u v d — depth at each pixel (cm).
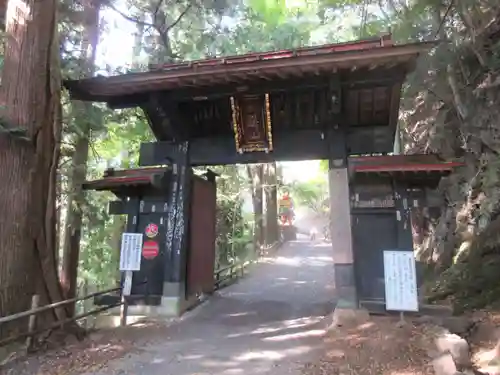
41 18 752
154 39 1461
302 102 947
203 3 1400
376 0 1334
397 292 779
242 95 912
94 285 1744
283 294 1266
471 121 1099
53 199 774
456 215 1210
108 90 884
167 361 633
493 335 711
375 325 762
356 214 872
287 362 618
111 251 1753
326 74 820
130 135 1575
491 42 976
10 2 757
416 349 623
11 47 741
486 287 958
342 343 695
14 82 725
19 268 687
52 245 761
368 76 821
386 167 796
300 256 2672
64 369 595
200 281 1120
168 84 856
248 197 3616
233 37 1587
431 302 1015
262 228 2888
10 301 668
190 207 1045
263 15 1661
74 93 917
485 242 1026
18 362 614
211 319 927
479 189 1092
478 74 1058
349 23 1697
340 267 844
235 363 620
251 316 956
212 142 1018
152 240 993
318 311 994
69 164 1291
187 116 1015
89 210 1361
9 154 693
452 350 585
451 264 1194
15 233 687
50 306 687
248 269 1972
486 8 994
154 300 966
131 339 762
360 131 936
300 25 1742
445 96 1201
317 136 957
